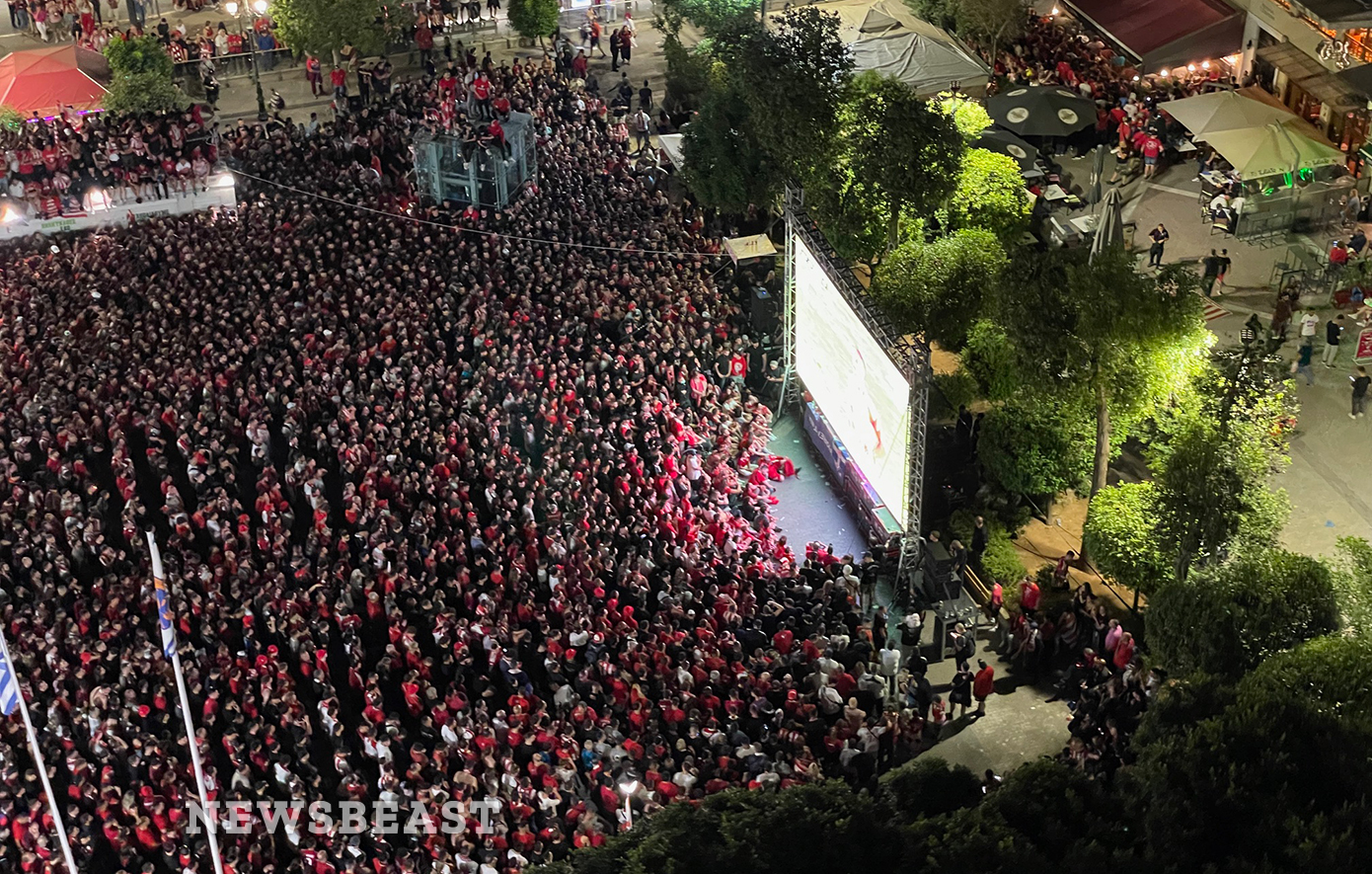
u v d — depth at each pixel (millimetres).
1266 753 19266
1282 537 41750
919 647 38500
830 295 43094
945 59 63469
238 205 56688
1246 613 32250
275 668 35812
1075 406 38531
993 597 38562
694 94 64938
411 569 39469
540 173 59094
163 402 45938
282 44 72875
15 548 40250
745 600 37562
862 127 45438
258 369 46938
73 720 34969
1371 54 56688
